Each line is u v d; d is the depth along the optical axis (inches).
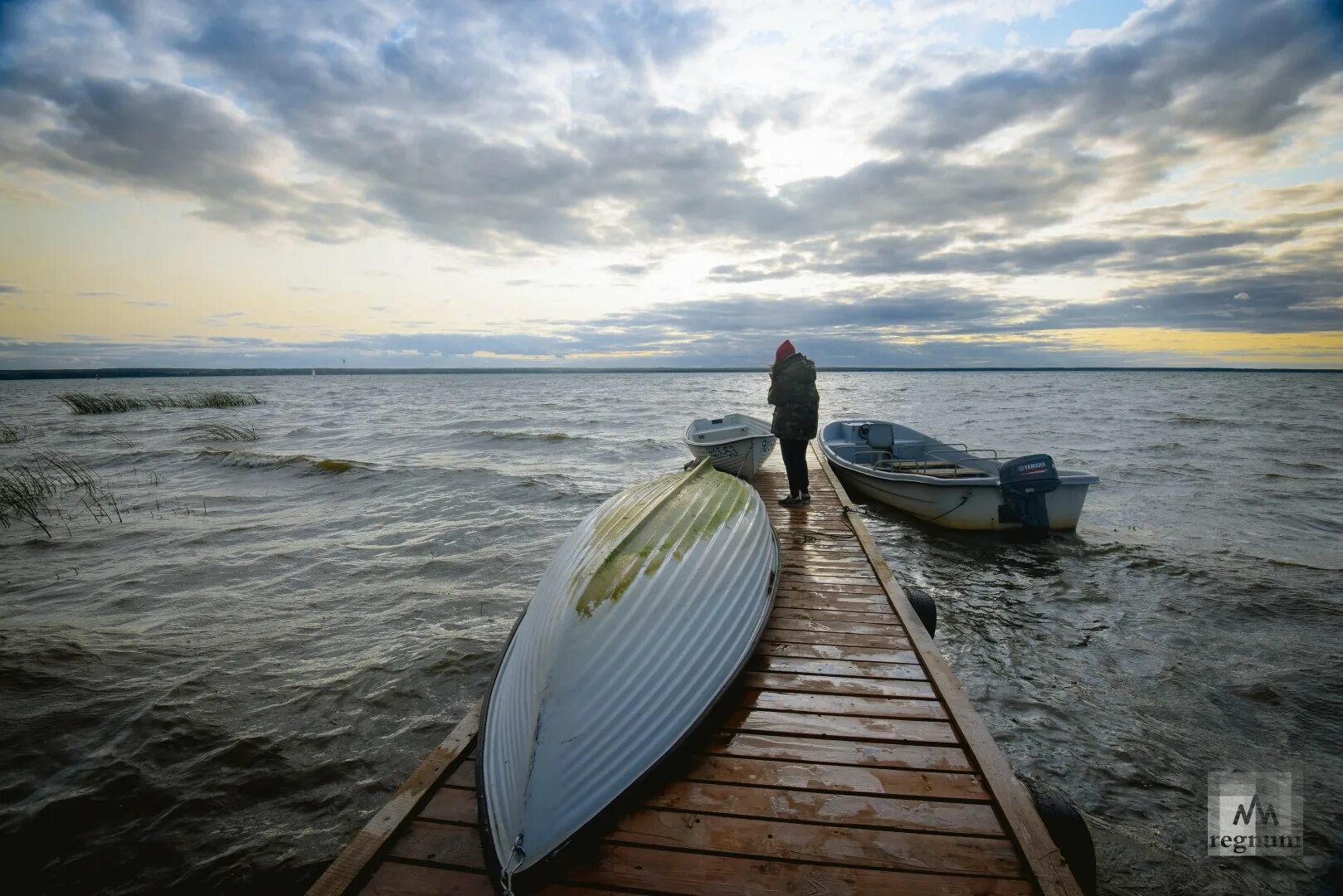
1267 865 137.0
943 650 236.8
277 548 351.6
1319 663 222.8
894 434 496.1
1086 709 197.2
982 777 113.0
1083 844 113.3
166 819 146.6
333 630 245.3
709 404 1728.6
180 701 193.5
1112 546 352.5
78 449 756.0
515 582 298.8
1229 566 320.5
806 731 128.3
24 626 245.4
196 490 507.2
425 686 204.2
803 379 302.5
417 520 413.4
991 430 973.8
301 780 161.0
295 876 132.0
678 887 90.6
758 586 163.5
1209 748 177.8
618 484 535.2
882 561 228.8
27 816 145.9
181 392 2463.1
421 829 103.2
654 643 122.9
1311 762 171.3
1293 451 724.0
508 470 602.9
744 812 105.0
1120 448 757.9
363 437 899.4
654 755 109.7
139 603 271.9
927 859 95.3
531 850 91.5
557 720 104.3
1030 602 279.7
